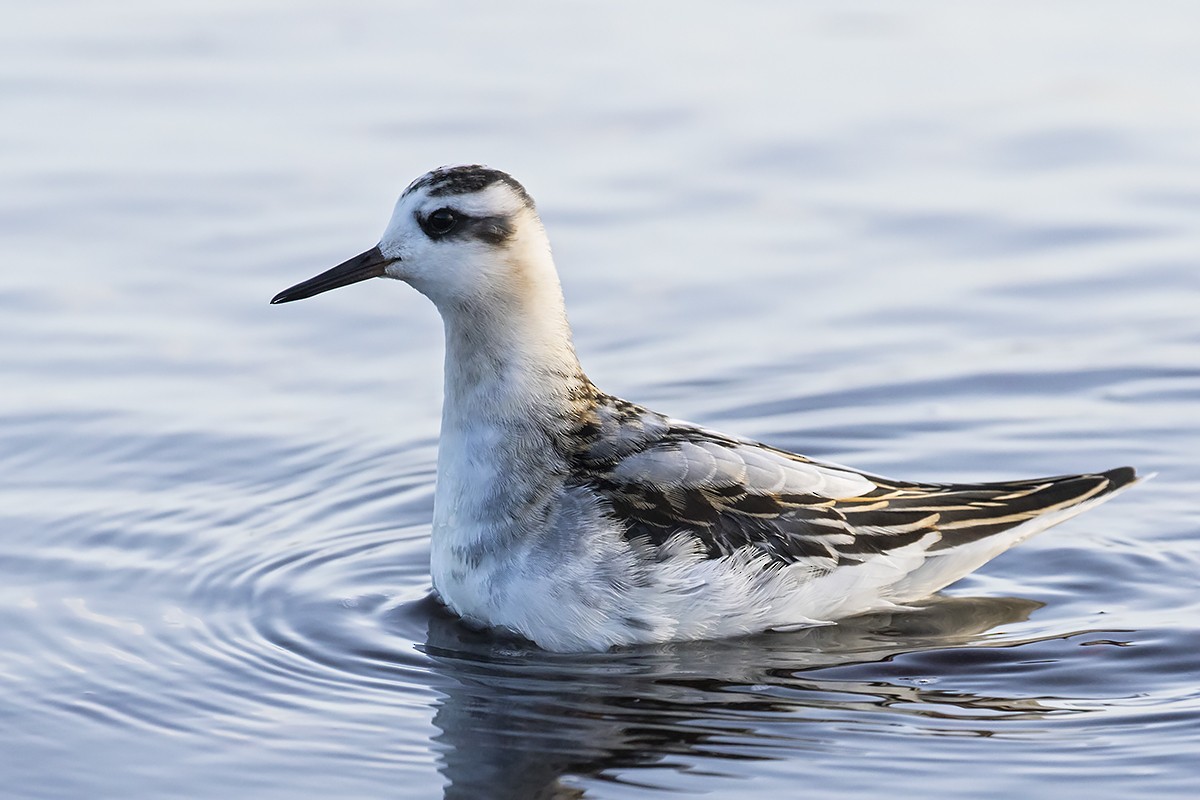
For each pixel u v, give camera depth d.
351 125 20.16
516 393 11.58
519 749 10.20
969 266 17.72
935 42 22.58
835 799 9.58
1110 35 22.61
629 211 18.56
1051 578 12.61
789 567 11.41
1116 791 9.64
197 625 11.96
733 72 21.69
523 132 20.02
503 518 11.44
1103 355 16.11
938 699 10.75
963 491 11.84
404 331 16.84
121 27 23.05
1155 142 19.89
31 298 16.91
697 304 17.03
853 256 17.86
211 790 9.82
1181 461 14.39
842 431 15.01
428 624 11.95
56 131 20.06
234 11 23.67
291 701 10.85
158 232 18.08
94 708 10.78
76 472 14.38
